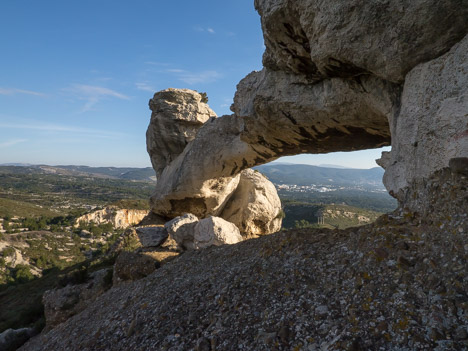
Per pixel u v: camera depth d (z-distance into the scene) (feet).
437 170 18.78
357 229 23.11
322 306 15.31
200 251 37.88
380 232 18.17
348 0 21.07
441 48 18.79
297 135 43.06
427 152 19.62
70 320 33.06
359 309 13.88
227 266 26.78
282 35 28.30
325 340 13.14
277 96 36.42
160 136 80.74
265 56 34.65
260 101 38.47
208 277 24.79
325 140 43.96
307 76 32.30
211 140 66.74
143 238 49.75
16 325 53.36
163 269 34.83
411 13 18.88
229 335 15.89
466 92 17.01
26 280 179.63
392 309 13.03
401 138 22.49
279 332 14.51
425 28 18.80
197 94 80.64
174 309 20.72
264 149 54.90
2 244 238.27
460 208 15.35
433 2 17.89
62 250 254.88
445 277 13.23
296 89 34.76
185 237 48.14
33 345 36.63
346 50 23.16
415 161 20.85
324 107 33.30
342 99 30.81
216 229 45.11
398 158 23.21
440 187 17.60
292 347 13.53
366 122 33.63
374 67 23.06
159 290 26.30
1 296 75.46
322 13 23.06
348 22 21.83
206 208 75.82
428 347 10.84
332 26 22.71
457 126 17.37
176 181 72.18
